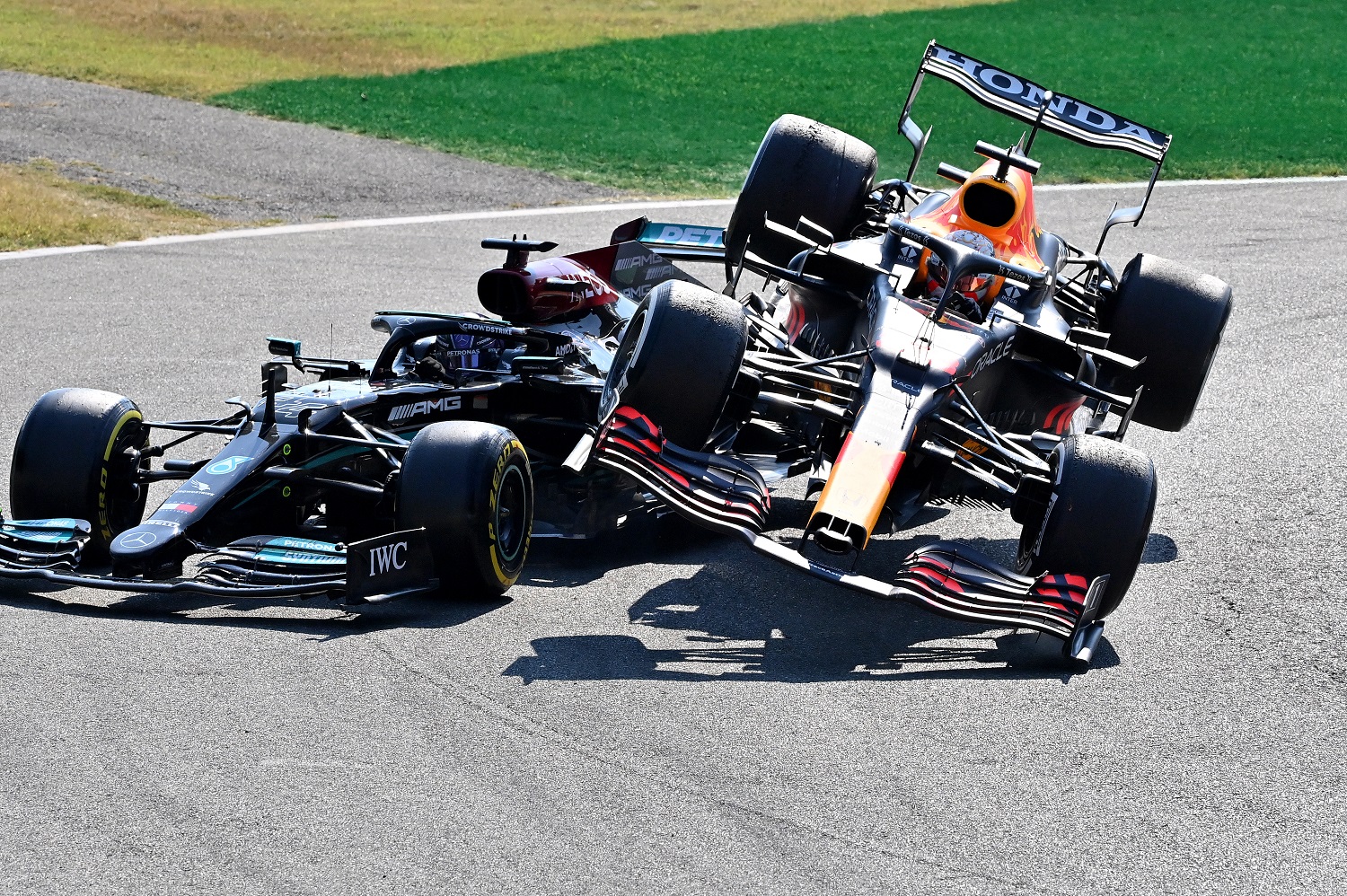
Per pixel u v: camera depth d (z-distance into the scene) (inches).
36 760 710.5
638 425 928.9
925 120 4173.2
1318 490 1325.0
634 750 747.4
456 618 939.3
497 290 1242.0
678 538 1176.2
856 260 1107.9
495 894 617.9
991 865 656.4
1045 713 824.3
